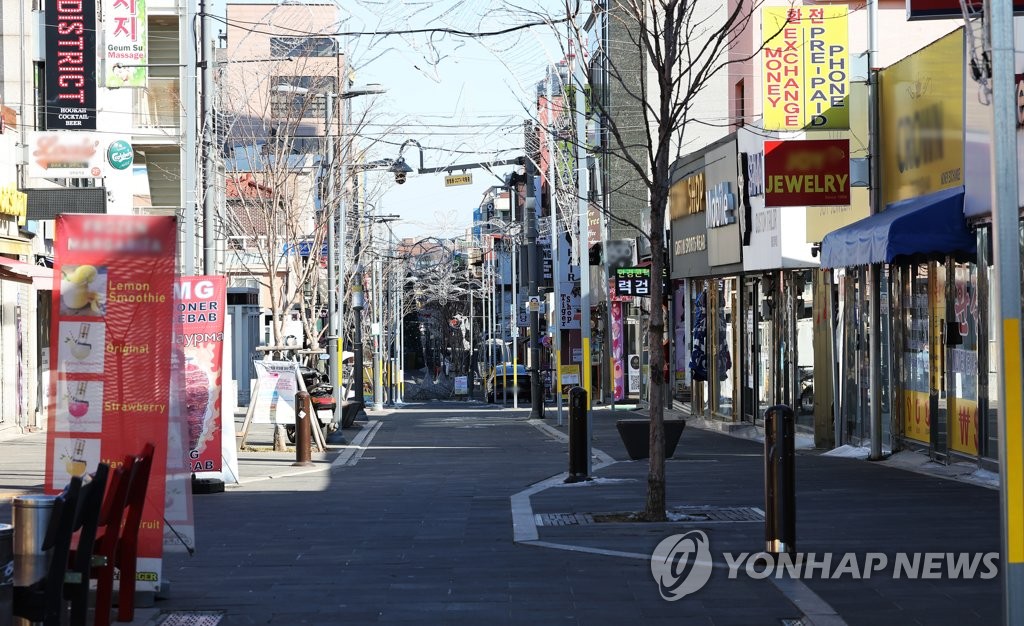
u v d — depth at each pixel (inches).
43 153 1151.0
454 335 4367.6
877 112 815.7
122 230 355.6
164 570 428.5
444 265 3565.5
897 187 784.3
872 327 800.9
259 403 1074.7
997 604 344.5
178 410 370.6
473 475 810.8
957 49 673.6
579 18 646.5
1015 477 250.8
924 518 505.0
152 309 356.8
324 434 1182.9
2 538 262.8
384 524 548.7
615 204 2113.7
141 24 1304.1
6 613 264.8
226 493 705.6
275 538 507.5
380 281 2684.5
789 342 1015.6
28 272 832.9
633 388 2118.6
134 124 1641.2
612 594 374.3
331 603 368.2
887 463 759.1
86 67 1273.4
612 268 2082.9
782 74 822.5
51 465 354.0
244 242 1884.8
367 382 3122.5
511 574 411.2
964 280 675.4
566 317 2500.0
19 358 1263.5
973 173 610.9
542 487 703.1
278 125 1450.5
